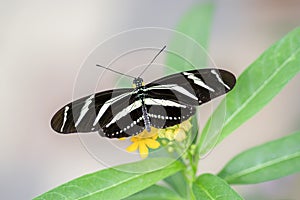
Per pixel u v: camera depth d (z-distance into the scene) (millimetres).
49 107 816
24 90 827
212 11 500
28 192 788
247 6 826
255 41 810
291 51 440
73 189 422
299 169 468
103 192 422
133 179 425
